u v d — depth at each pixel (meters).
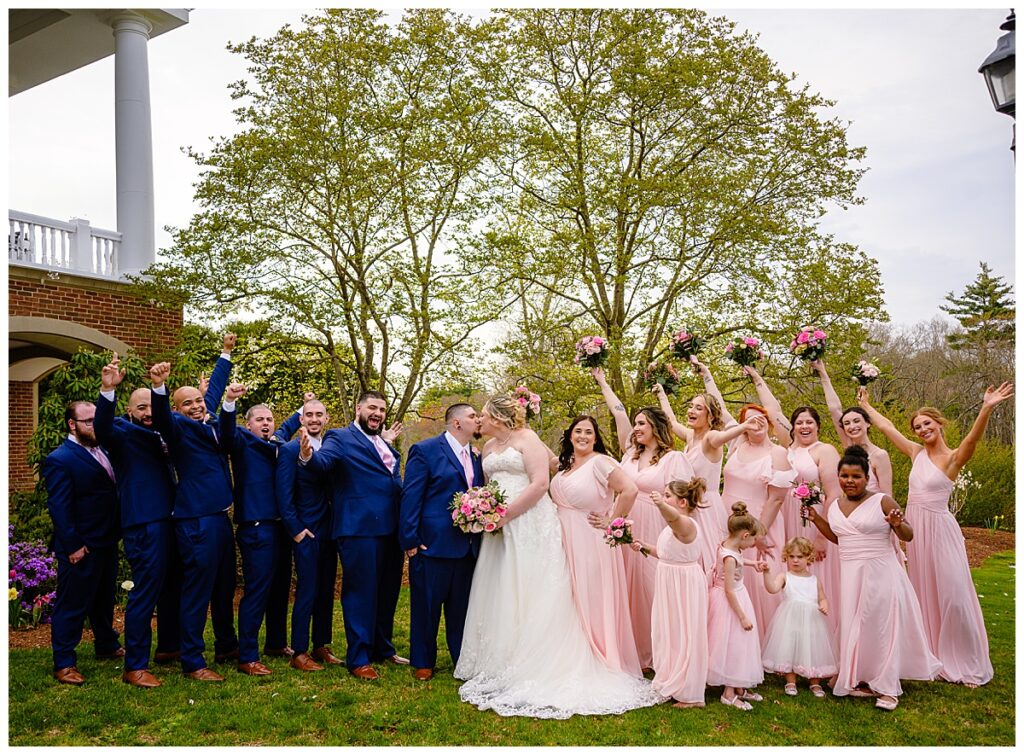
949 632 5.40
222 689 5.10
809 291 10.04
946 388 30.09
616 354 9.85
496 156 10.39
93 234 11.27
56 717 4.64
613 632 5.24
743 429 5.55
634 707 4.82
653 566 5.62
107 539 5.53
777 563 5.73
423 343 10.10
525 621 5.16
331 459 5.61
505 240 9.93
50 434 8.51
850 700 5.00
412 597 5.50
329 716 4.65
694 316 10.48
